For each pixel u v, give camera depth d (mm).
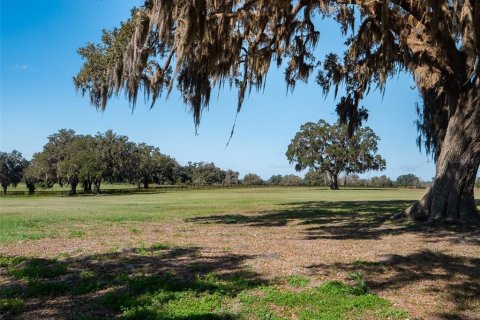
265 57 14680
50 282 6664
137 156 77500
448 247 9453
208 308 5332
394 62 15062
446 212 12969
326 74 17375
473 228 12117
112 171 73812
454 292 6004
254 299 5660
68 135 74125
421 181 112375
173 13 11000
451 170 12984
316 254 8750
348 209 21609
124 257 8648
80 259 8484
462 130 12828
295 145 77250
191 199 38750
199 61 12695
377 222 14375
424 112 17656
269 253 8891
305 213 19359
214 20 12031
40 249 9828
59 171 67125
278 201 32094
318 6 13609
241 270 7324
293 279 6602
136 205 28766
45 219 17703
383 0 11008
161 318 4961
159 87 14227
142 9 12242
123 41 13398
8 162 85500
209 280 6641
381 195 46250
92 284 6426
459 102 12844
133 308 5324
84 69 14383
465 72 12539
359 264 7723
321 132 74562
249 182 123062
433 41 11656
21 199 52969
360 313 5160
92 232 13078
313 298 5652
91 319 5000
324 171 82500
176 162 119625
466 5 10727
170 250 9461
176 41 11523
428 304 5516
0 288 6402
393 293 5996
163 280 6605
